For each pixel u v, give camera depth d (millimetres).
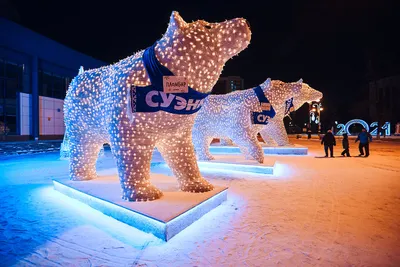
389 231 3004
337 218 3389
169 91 3037
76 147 4492
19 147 15016
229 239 2781
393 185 5180
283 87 7777
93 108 3951
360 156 10203
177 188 3939
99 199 3518
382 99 36500
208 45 3023
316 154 10922
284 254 2494
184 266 2291
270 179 5660
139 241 2727
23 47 19078
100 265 2314
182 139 3770
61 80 23672
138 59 3262
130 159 3365
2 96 19234
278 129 11047
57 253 2521
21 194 4527
